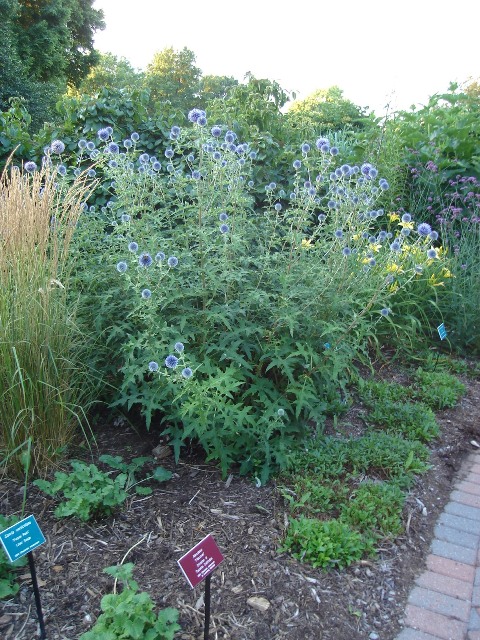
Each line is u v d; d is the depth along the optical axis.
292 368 3.30
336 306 3.46
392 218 6.51
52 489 2.84
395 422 4.13
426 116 8.42
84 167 6.12
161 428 3.70
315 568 2.63
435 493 3.43
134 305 3.40
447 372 5.12
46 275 3.16
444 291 5.60
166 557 2.63
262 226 4.59
